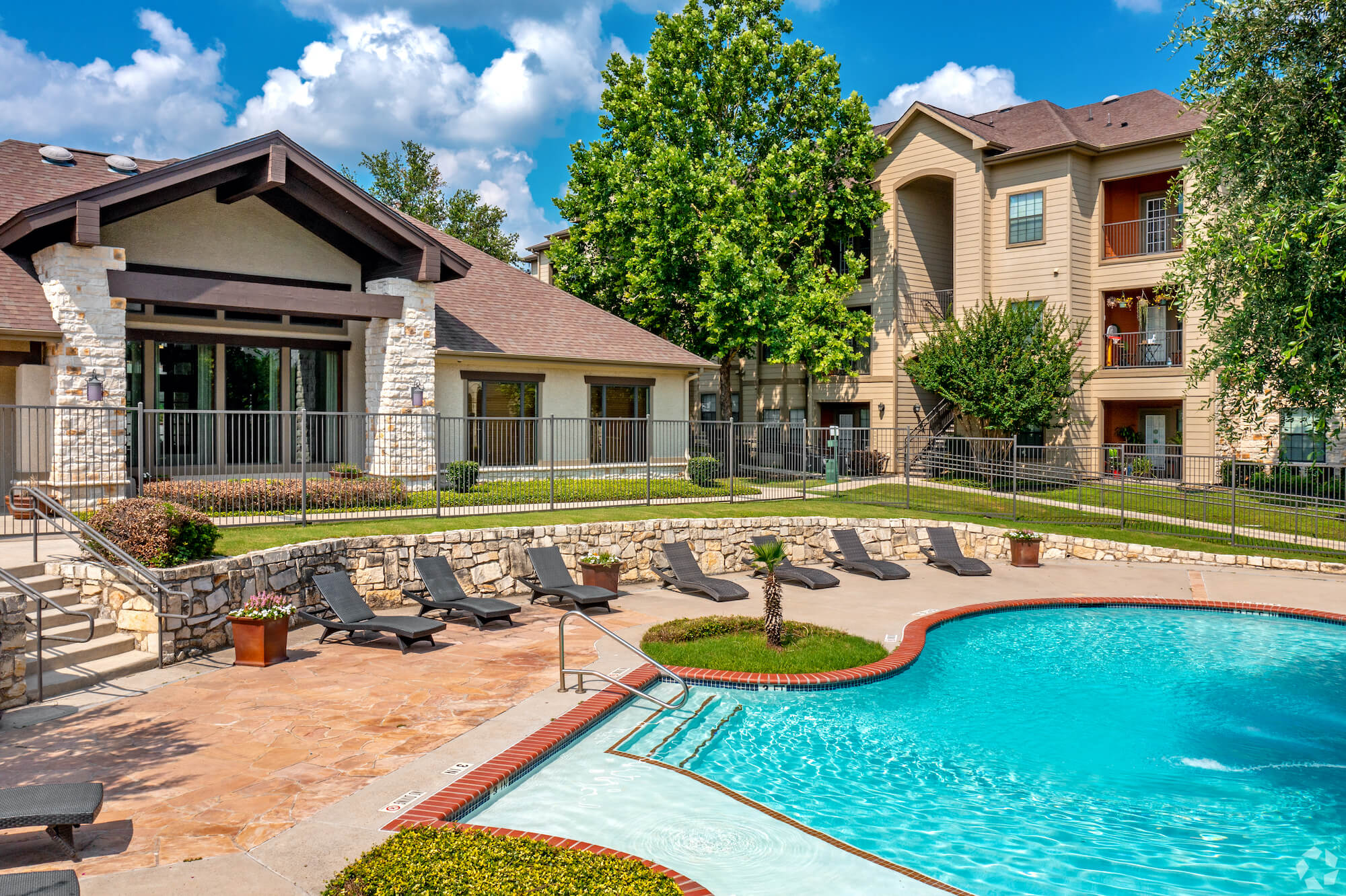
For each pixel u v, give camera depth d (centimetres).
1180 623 1560
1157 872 689
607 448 2561
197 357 1905
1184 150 1404
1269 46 1231
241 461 1958
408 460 2011
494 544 1645
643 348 2664
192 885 566
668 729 966
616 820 729
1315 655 1352
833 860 672
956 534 2228
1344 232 1048
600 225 3338
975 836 746
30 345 1659
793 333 2955
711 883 633
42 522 1508
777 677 1134
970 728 1019
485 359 2311
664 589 1766
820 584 1770
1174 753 947
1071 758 930
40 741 840
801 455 2731
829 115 3256
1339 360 1158
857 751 941
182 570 1134
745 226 2956
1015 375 2875
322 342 2050
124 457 1653
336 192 1858
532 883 488
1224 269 1382
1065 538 2173
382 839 635
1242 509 2486
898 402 3369
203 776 755
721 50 3256
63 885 495
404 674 1091
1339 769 908
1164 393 2977
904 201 3425
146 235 1800
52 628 1089
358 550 1477
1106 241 3212
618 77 3425
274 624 1127
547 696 1006
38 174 2020
